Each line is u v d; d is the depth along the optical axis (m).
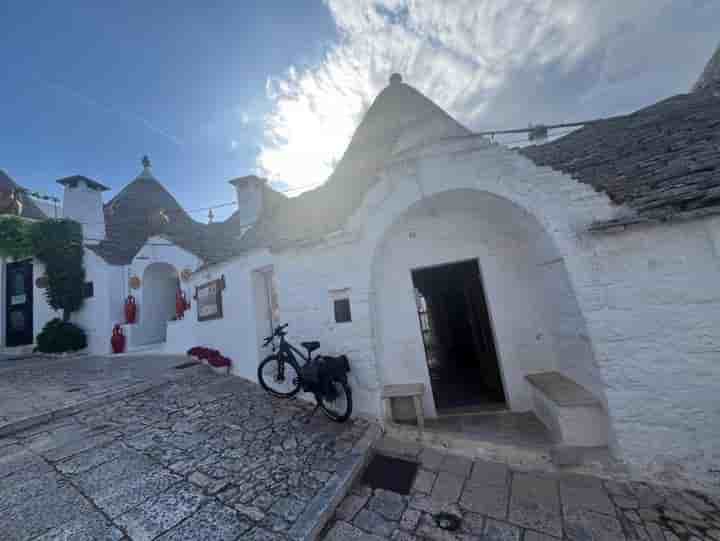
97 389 5.20
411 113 6.71
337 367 3.90
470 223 4.42
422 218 4.57
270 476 2.83
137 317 9.51
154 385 5.45
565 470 2.89
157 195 13.89
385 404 4.02
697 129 3.67
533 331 4.16
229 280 6.34
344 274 4.23
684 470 2.65
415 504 2.57
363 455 3.17
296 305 4.61
